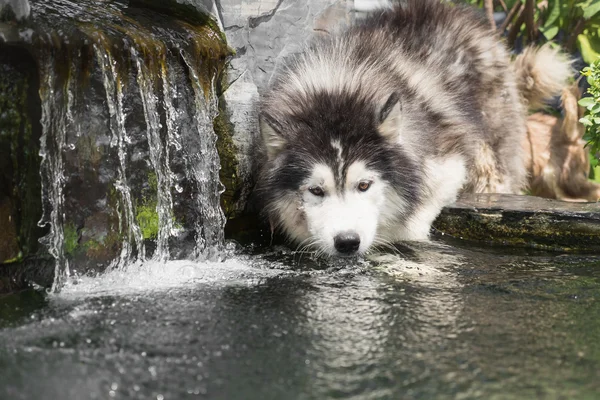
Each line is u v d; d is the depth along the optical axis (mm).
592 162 5102
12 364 2406
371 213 4145
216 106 4289
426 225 4707
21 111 3307
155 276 3650
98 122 3564
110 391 2207
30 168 3385
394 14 5586
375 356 2490
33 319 2885
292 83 4613
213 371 2359
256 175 4688
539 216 4418
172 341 2633
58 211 3447
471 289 3395
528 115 7145
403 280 3605
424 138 4598
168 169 3988
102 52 3496
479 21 6004
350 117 4227
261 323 2854
